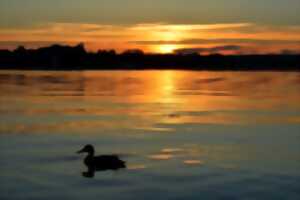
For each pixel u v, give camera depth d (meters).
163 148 39.31
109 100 81.94
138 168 32.19
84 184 28.17
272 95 93.00
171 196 25.62
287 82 143.00
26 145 40.47
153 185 27.84
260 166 32.62
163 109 68.50
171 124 53.47
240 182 28.38
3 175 30.17
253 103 77.50
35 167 32.34
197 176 29.88
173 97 89.12
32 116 59.44
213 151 38.12
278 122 55.56
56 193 26.27
